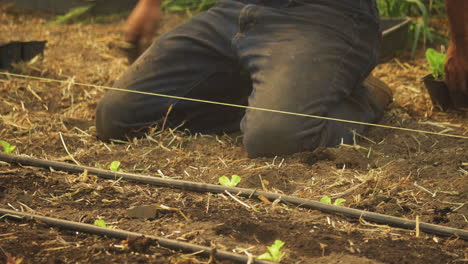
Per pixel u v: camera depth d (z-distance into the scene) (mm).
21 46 4543
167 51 3416
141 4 3305
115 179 2779
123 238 2217
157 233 2279
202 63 3396
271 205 2529
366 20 3279
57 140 3305
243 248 2166
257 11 3244
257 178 2770
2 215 2355
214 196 2623
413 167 2879
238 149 3188
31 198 2566
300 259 2096
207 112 3508
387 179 2766
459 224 2396
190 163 3014
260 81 3096
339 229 2334
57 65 4727
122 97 3346
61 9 6430
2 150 3098
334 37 3188
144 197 2611
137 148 3236
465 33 3289
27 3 6605
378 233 2312
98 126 3391
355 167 2908
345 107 3289
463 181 2691
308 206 2500
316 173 2820
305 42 3146
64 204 2525
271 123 2955
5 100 3898
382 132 3354
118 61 4941
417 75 4477
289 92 3012
